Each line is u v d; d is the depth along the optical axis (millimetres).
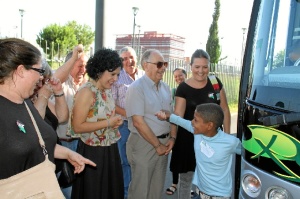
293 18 2607
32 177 1688
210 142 2713
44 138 1886
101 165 2863
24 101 1840
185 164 3381
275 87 2205
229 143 2670
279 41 2564
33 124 1792
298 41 2533
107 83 2855
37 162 1739
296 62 2451
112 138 2961
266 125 2119
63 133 3588
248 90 2506
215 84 3500
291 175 1975
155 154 3264
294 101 2045
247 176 2279
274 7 2664
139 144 3240
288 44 2549
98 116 2850
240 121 2775
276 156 2055
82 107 2768
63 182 2697
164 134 3270
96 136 2865
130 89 3160
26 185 1666
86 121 2832
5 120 1620
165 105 3316
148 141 3117
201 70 3324
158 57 3164
